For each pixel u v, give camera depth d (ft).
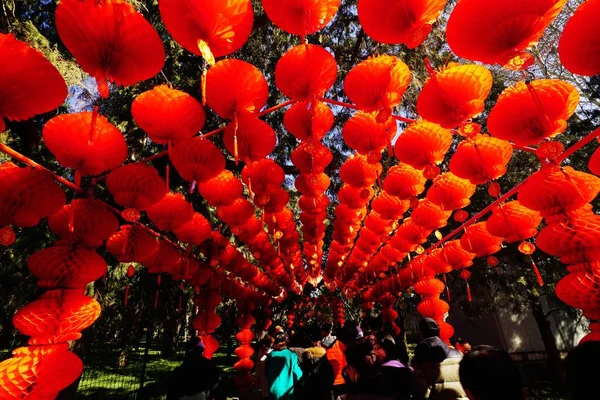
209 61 3.97
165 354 53.42
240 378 21.36
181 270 13.41
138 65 4.24
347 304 57.52
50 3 13.99
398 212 10.52
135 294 23.86
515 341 38.11
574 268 5.67
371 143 6.96
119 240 8.63
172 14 4.15
